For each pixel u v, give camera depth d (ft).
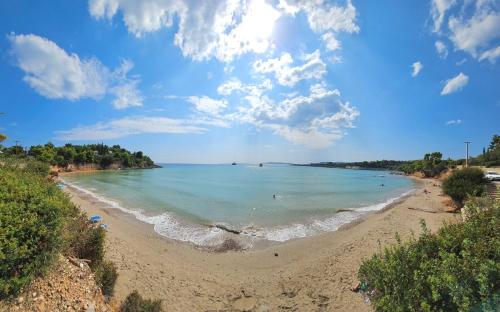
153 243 40.88
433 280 11.44
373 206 81.82
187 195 103.14
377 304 15.01
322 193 118.73
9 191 15.34
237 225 55.47
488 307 9.68
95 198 86.12
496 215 14.17
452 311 11.12
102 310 17.01
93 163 333.21
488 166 205.36
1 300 12.46
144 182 163.43
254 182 183.73
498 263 10.32
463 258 12.24
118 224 50.06
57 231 15.97
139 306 18.71
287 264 33.91
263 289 26.66
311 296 24.84
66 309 14.64
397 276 14.16
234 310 22.80
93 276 18.80
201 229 51.57
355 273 28.50
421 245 15.57
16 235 13.43
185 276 28.86
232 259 36.04
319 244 42.24
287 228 53.36
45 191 19.01
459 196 65.87
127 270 27.45
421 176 265.54
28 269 13.53
